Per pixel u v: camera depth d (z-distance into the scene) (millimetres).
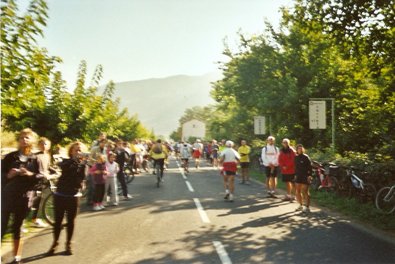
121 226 8180
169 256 5906
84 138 13000
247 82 25094
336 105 20734
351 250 6223
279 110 22500
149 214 9602
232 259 5730
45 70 7656
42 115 12070
